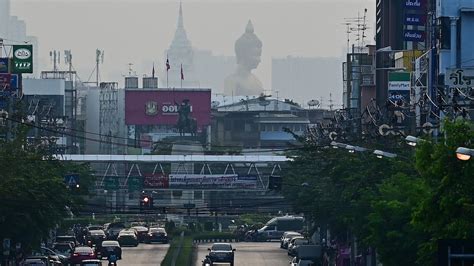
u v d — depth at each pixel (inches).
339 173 6358.3
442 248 3331.7
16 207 6264.8
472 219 3567.9
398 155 5442.9
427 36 7450.8
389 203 4645.7
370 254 6378.0
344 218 6422.2
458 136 3595.0
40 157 6707.7
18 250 6574.8
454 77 6161.4
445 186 3597.4
